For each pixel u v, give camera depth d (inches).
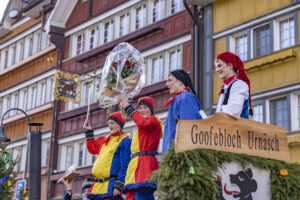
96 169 284.5
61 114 1200.8
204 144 178.9
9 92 1449.3
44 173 1224.8
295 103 717.3
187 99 205.0
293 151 695.7
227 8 837.2
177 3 965.2
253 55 787.4
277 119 735.1
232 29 820.6
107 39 1136.2
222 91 201.9
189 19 919.0
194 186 171.3
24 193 470.0
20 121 1378.0
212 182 172.7
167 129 210.8
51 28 1237.1
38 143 459.8
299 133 697.6
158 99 951.6
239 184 182.4
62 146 1192.8
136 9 1074.1
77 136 1149.1
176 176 172.2
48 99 1284.4
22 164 1339.8
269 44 768.9
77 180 1106.7
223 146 182.5
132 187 244.5
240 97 192.9
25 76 1392.7
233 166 182.5
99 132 1091.9
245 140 188.7
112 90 243.9
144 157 247.3
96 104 1100.5
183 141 175.8
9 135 1412.4
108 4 1143.6
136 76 244.5
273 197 189.2
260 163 188.1
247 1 806.5
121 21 1109.1
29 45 1433.3
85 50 1184.8
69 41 1235.2
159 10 1009.5
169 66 956.0
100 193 281.6
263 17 776.3
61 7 1230.3
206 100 835.4
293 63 724.7
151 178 176.4
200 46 875.4
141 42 1019.3
